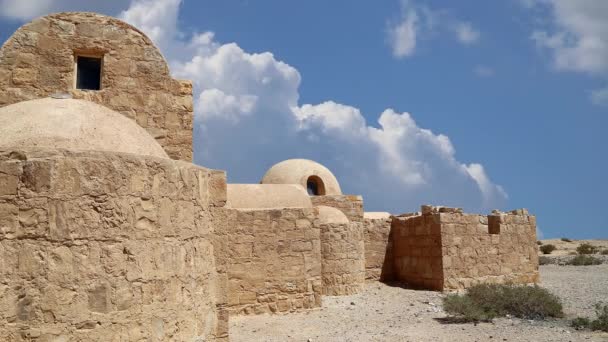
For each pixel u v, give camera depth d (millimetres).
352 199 23000
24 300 5000
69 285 5137
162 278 5852
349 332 11398
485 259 18938
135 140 7016
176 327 6004
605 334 10766
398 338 10688
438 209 19156
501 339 10469
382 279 20234
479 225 19047
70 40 9867
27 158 5250
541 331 11219
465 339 10531
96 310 5230
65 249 5176
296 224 14328
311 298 14273
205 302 6816
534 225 21016
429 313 13820
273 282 13836
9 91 9492
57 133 6312
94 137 6516
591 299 15516
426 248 18719
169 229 6055
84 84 10039
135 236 5625
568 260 30438
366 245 20219
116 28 10125
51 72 9719
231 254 13461
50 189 5211
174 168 6246
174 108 10266
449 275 17875
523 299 13242
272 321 12758
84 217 5309
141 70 10148
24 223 5117
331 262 17406
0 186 5160
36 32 9750
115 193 5523
